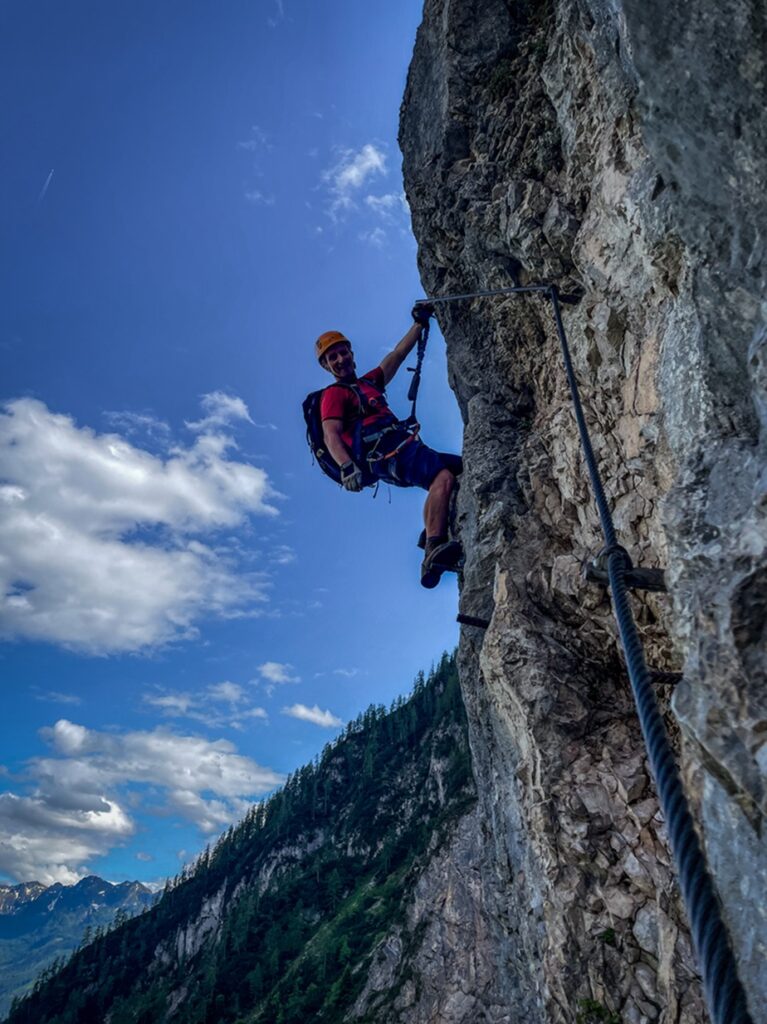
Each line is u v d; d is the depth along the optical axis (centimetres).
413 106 862
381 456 577
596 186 526
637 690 219
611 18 427
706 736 224
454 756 12638
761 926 197
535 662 577
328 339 605
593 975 466
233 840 17262
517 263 686
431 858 7669
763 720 211
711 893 158
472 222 701
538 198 618
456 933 5025
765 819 203
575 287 605
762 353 270
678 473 324
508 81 705
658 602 486
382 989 6881
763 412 268
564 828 508
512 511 693
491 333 795
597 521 580
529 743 556
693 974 423
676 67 305
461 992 3816
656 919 460
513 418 762
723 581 245
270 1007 9175
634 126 479
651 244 422
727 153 297
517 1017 687
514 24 722
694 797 251
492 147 720
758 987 192
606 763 527
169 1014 10969
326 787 16050
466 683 788
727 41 284
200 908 14938
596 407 580
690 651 249
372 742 16075
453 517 596
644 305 491
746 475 283
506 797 641
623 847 491
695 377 356
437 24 804
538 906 534
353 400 588
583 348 586
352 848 13262
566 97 585
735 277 309
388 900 10531
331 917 11169
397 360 647
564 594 590
